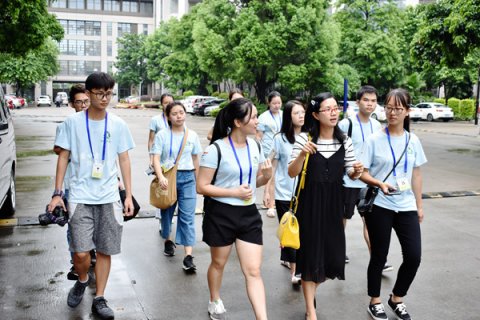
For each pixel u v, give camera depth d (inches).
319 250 154.3
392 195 165.6
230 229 152.9
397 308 168.7
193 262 224.1
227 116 151.9
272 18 1263.5
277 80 1332.4
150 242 252.4
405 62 1557.6
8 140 281.7
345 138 156.6
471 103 1455.5
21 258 223.5
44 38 775.7
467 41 580.7
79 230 160.1
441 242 261.4
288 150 199.6
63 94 2303.2
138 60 2492.6
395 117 165.6
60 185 162.6
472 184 437.1
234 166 151.7
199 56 1374.3
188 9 2610.7
